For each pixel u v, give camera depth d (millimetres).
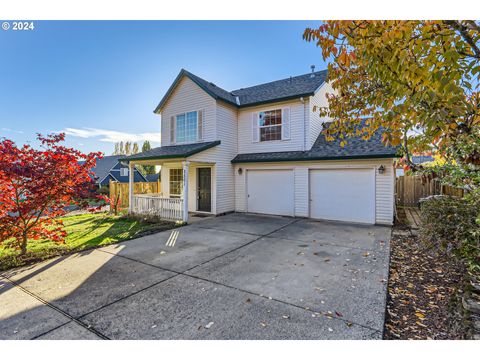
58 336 2699
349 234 7297
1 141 5180
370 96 4090
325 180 9664
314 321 2900
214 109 10758
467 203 3832
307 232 7602
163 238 7031
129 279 4195
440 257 4668
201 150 9680
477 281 3418
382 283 3906
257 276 4277
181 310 3189
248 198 11461
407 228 7988
